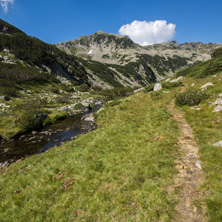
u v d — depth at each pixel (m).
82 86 110.44
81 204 6.70
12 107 34.72
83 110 45.53
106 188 7.47
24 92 54.94
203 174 7.25
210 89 20.27
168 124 14.64
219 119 12.53
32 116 25.77
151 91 37.78
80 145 14.10
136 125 16.66
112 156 10.59
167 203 6.05
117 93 63.56
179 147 10.19
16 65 79.50
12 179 9.62
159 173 7.89
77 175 8.98
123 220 5.67
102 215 6.03
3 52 88.44
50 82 88.62
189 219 5.30
